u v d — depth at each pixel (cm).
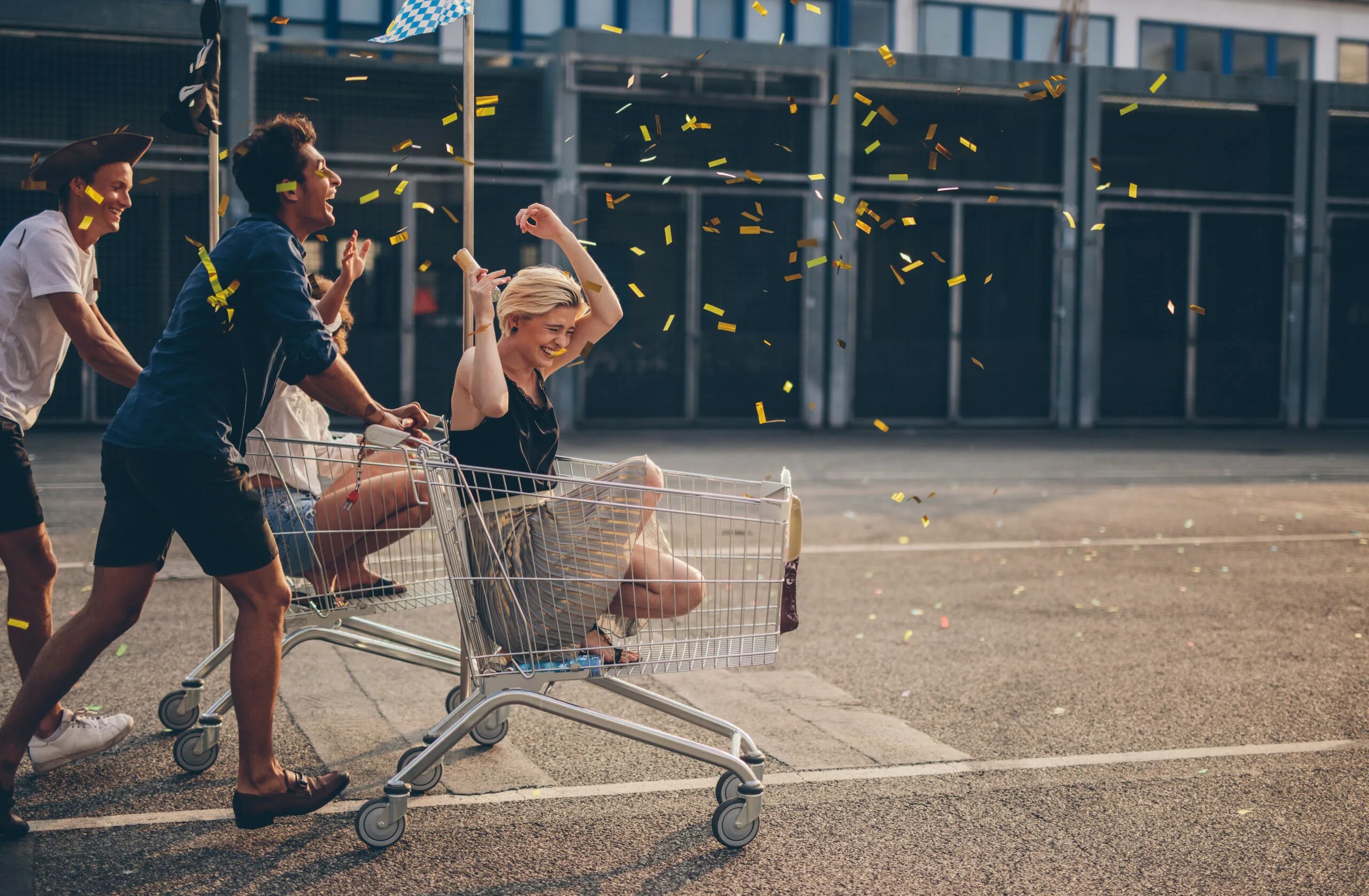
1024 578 754
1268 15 2725
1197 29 2684
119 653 529
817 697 505
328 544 400
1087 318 2028
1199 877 332
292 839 349
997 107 1966
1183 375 2097
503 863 336
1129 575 770
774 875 331
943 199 1950
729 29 2278
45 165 371
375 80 1692
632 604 372
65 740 392
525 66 1764
